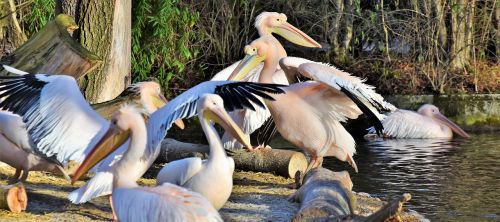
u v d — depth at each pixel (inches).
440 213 440.1
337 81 450.6
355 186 516.4
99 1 579.2
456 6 927.0
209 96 351.3
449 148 709.9
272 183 498.0
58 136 362.9
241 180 503.8
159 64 895.7
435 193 492.1
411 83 922.7
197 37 934.4
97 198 425.7
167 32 846.5
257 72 553.0
